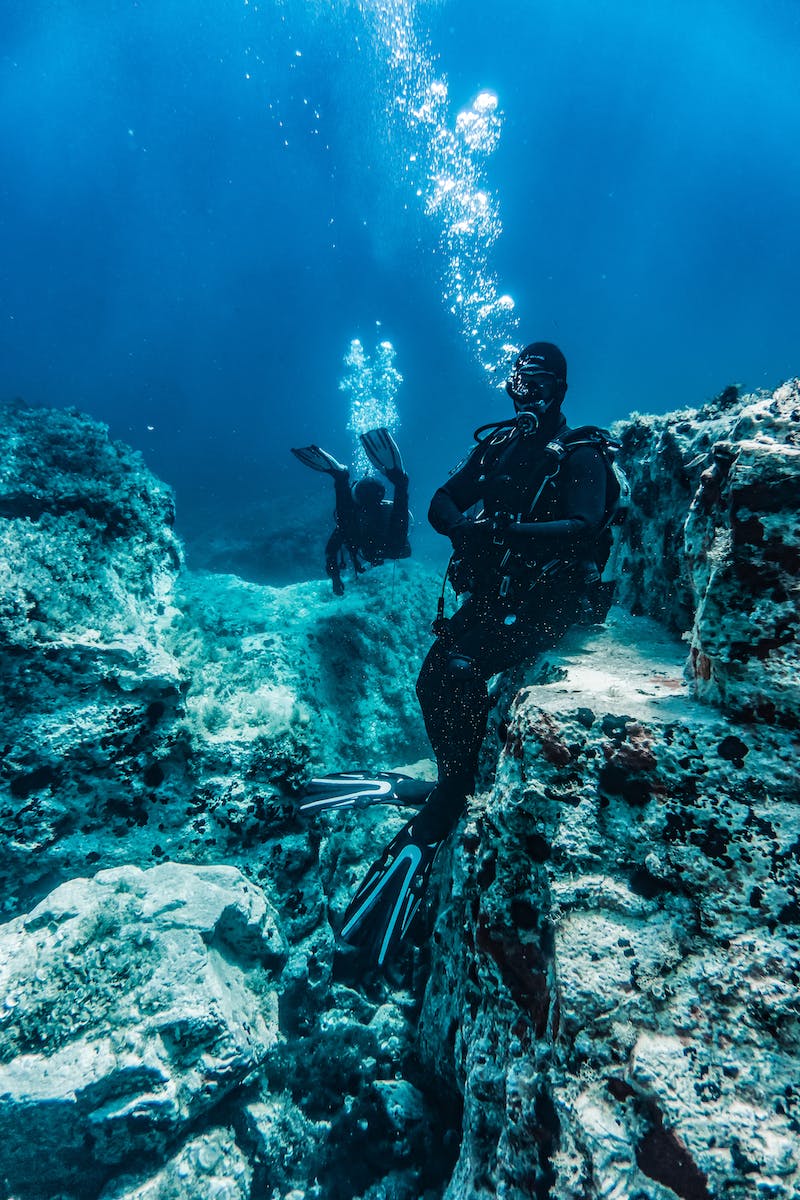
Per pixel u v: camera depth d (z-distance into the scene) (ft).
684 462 6.77
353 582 12.66
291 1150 4.99
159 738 6.49
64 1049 4.32
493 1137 3.74
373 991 6.88
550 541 6.24
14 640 6.05
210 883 5.62
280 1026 5.94
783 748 3.40
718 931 3.06
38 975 4.52
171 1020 4.47
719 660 3.68
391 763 10.32
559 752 3.87
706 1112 2.57
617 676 5.23
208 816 6.53
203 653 8.91
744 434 4.20
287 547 29.25
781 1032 2.72
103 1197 4.17
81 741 6.09
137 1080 4.22
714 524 4.09
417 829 6.82
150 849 6.25
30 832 5.77
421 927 7.15
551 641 6.53
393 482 11.49
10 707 5.95
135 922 5.02
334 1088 5.84
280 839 6.76
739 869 3.18
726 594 3.67
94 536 8.42
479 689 6.75
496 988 3.88
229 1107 4.89
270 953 5.71
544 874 3.66
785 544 3.53
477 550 6.63
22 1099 4.01
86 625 7.00
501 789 4.20
